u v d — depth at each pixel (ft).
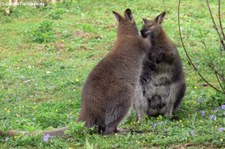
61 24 91.97
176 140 36.22
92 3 107.04
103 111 38.40
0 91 60.44
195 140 35.70
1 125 43.98
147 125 41.96
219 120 40.50
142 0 107.24
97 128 39.40
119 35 41.19
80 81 63.31
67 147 36.60
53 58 75.61
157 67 45.32
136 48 40.40
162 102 46.37
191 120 41.47
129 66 39.47
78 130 38.60
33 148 36.88
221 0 107.24
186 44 78.59
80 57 75.82
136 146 35.81
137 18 95.76
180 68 46.24
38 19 97.60
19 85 63.31
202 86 58.49
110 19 95.66
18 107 53.21
